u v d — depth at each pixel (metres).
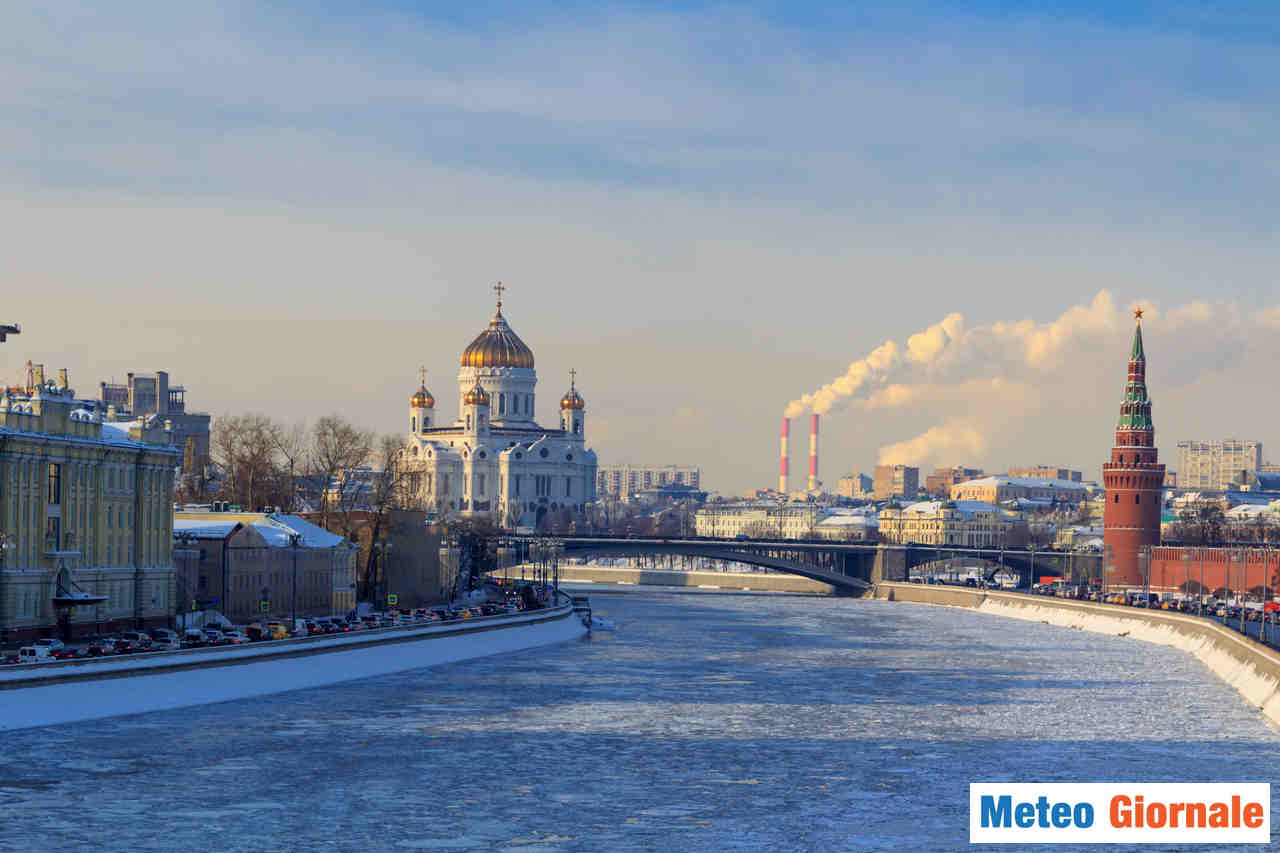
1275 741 144.00
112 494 193.25
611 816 111.06
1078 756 135.12
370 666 191.38
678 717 154.50
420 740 139.25
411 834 105.50
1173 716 159.62
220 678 167.75
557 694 171.38
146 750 132.00
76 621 184.00
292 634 195.62
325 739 139.00
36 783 118.38
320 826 107.19
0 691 144.25
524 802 114.88
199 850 100.94
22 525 176.50
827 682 186.50
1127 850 106.00
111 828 105.75
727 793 118.56
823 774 126.00
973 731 147.88
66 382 193.62
